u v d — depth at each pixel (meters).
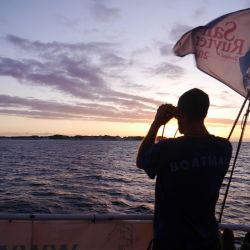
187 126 2.58
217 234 2.51
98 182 34.06
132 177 39.88
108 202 22.05
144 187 30.78
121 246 3.57
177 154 2.46
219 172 2.54
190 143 2.49
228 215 17.94
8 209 19.11
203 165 2.46
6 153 97.81
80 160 72.44
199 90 2.57
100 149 151.38
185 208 2.45
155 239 2.51
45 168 49.44
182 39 3.33
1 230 3.47
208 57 3.30
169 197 2.47
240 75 3.25
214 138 2.56
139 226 3.61
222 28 3.29
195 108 2.52
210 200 2.50
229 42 3.29
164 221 2.49
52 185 30.64
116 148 168.50
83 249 3.54
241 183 35.84
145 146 2.59
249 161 78.19
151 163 2.49
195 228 2.43
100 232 3.58
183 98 2.56
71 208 19.84
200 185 2.45
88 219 3.55
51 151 119.06
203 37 3.30
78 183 32.69
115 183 33.56
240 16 3.28
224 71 3.28
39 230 3.52
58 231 3.54
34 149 137.38
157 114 2.68
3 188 28.00
